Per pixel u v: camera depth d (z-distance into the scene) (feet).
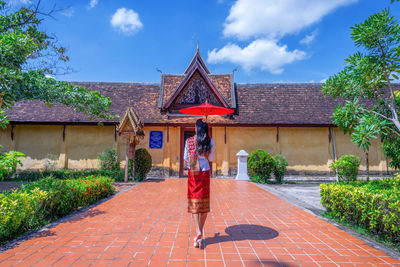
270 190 27.50
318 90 49.49
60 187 15.67
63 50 30.68
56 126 44.21
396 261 9.39
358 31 16.19
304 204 20.52
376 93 18.89
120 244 10.85
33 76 26.07
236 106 46.21
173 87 49.01
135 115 34.86
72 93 27.86
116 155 41.45
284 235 12.29
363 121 16.35
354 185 17.38
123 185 30.63
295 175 43.04
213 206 19.17
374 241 11.72
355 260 9.45
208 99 45.57
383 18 15.34
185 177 43.06
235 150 43.91
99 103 30.60
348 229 13.50
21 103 45.73
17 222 11.96
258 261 9.25
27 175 39.22
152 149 43.50
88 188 18.85
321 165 43.27
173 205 18.97
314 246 10.86
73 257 9.48
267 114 44.52
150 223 14.10
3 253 9.87
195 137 10.90
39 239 11.50
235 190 27.48
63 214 16.05
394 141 19.13
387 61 16.38
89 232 12.50
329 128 44.01
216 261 9.20
